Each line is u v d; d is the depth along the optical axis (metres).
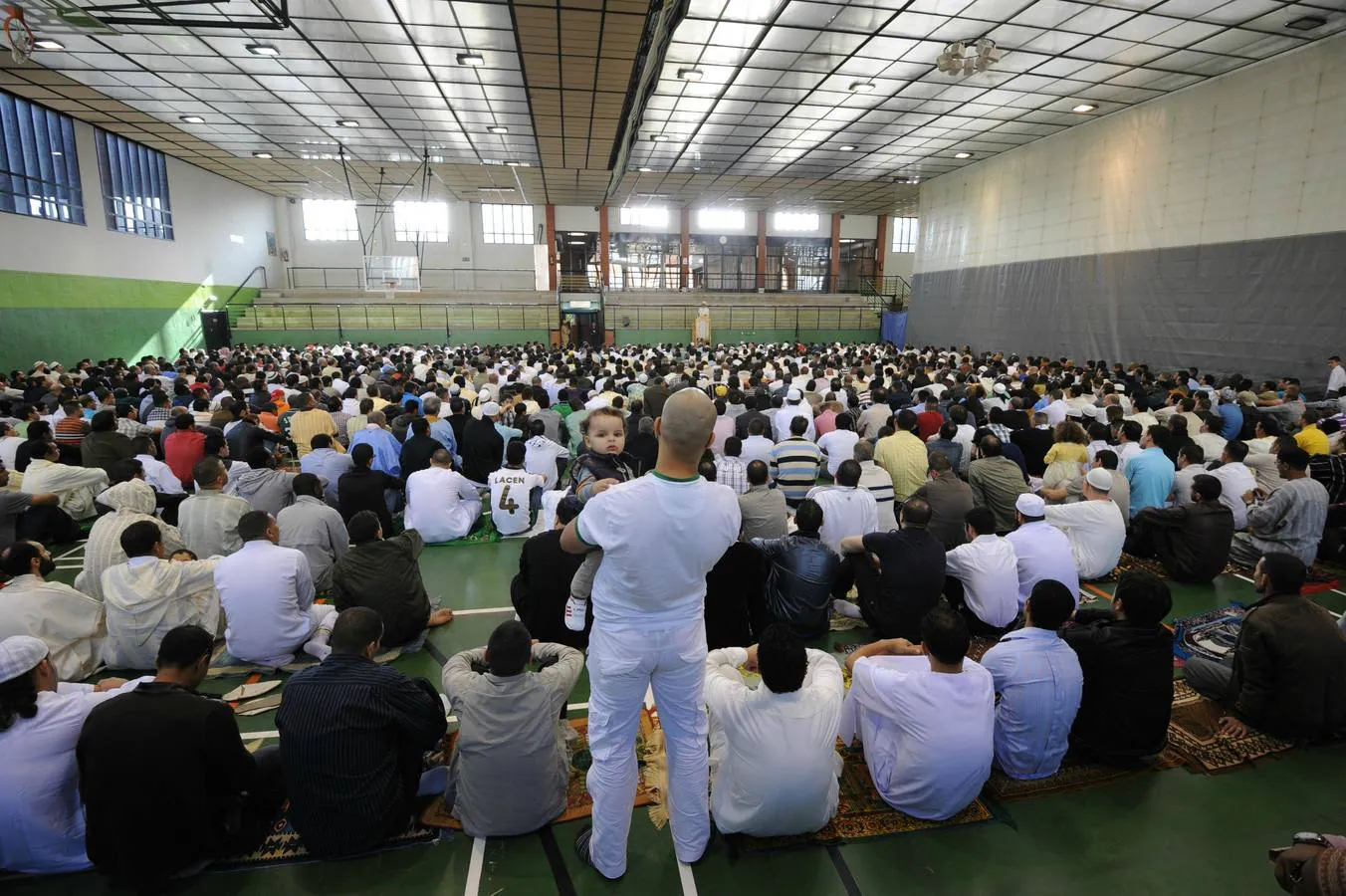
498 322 24.98
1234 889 2.37
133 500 4.67
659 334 26.19
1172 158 13.49
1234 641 3.99
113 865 2.26
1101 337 15.50
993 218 19.06
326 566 4.51
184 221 19.89
